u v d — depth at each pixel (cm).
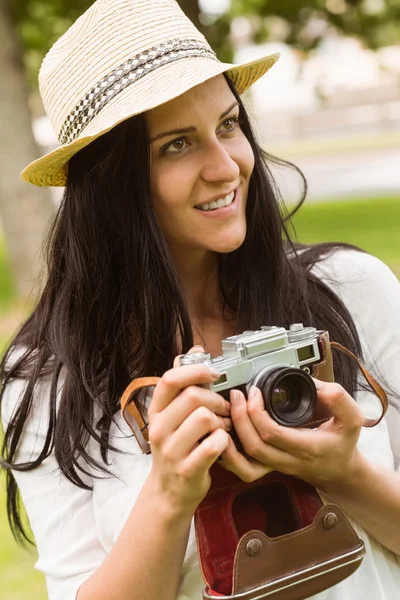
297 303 227
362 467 186
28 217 977
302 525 189
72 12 1103
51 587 208
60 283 229
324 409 181
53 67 219
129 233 212
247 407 171
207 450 165
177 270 226
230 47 1115
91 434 208
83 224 218
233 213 209
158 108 201
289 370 172
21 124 959
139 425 196
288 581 174
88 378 213
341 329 223
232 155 210
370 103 3650
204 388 171
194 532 199
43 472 214
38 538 214
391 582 205
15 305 976
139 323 215
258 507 193
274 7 1135
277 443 172
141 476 205
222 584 180
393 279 237
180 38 207
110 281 218
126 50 205
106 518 206
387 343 227
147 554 179
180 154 206
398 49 1228
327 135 3688
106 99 206
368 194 1898
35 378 220
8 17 938
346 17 1133
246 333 184
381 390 193
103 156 211
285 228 246
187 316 216
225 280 229
